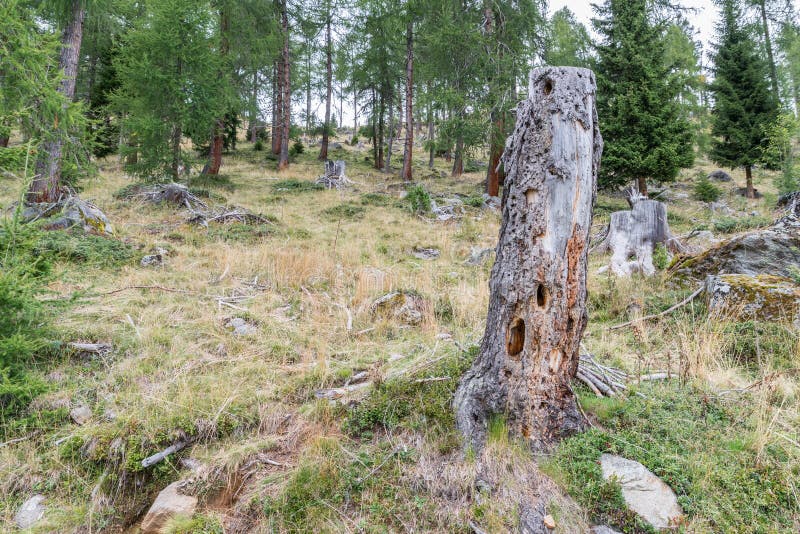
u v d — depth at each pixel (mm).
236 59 16750
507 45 14477
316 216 11719
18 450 2729
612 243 7934
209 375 3617
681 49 20641
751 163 16203
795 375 3352
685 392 3088
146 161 12266
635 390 3104
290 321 4996
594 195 2547
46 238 6078
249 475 2611
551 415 2514
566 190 2426
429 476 2355
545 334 2477
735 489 2150
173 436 2834
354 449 2658
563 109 2439
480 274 7043
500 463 2363
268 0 18031
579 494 2182
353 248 8172
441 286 6453
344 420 2896
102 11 9570
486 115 14398
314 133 26453
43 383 3000
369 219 11664
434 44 15297
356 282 6273
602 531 2041
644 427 2660
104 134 14133
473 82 15000
